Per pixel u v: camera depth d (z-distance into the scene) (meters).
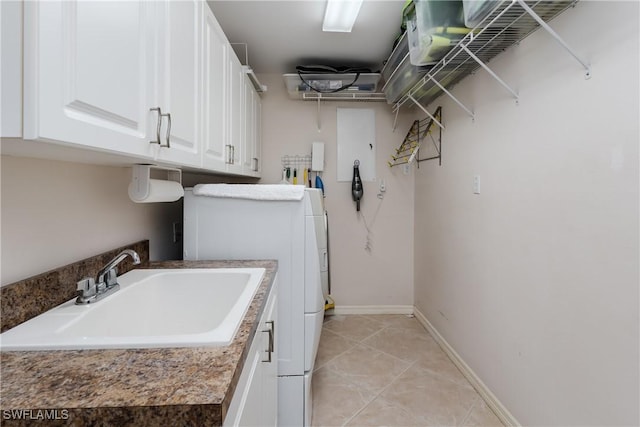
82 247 1.08
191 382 0.54
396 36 2.19
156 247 1.63
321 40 2.25
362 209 3.02
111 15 0.70
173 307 1.21
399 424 1.60
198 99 1.26
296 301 1.49
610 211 1.01
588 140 1.08
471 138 1.91
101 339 0.69
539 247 1.33
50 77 0.54
